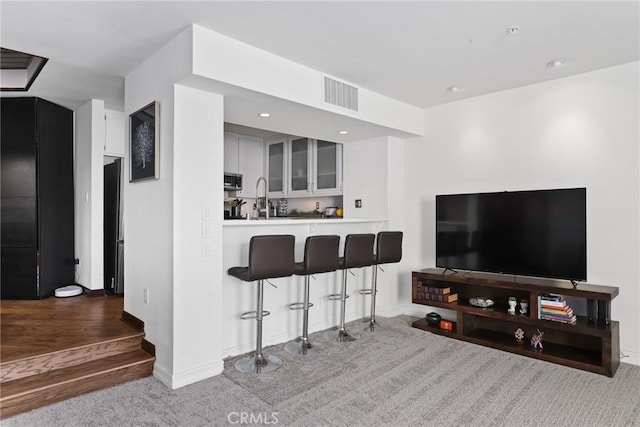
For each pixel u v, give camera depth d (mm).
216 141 2908
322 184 5316
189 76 2537
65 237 4566
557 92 3531
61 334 3006
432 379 2836
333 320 4160
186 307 2740
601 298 2941
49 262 4324
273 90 2945
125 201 3391
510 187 3809
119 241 4340
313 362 3141
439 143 4348
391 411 2385
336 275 4199
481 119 4020
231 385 2717
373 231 4555
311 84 3248
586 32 2625
